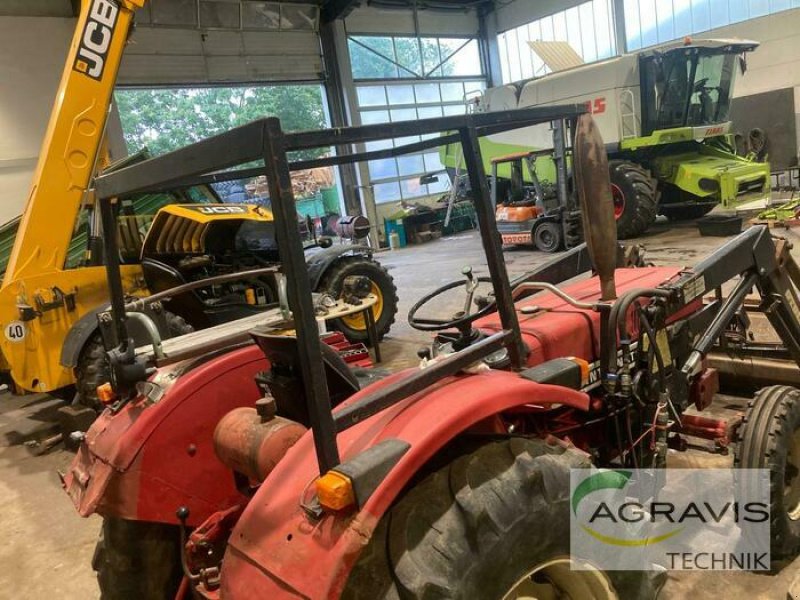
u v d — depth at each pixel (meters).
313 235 5.79
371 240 12.39
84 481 1.66
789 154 10.04
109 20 3.74
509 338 1.39
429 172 13.69
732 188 7.55
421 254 10.46
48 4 8.56
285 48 11.37
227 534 1.58
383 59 13.00
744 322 2.77
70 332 3.59
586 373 1.48
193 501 1.72
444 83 13.99
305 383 1.05
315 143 1.02
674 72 8.33
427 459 1.14
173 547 1.74
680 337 2.15
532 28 13.68
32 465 3.61
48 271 3.69
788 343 2.40
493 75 14.63
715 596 1.80
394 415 1.22
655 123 8.62
